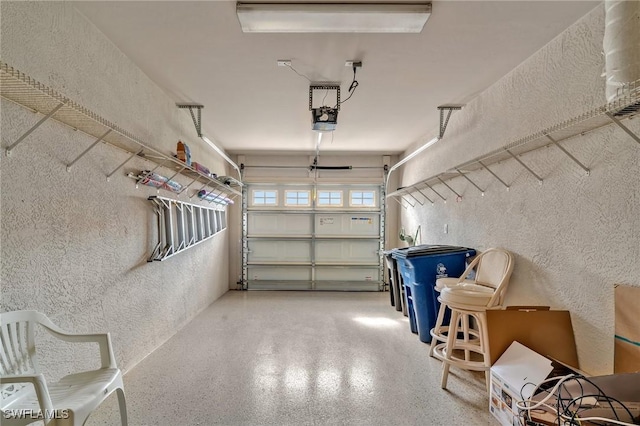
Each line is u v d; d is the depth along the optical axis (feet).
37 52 5.22
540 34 6.63
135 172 8.38
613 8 4.33
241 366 8.44
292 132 14.55
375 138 15.43
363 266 19.01
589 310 5.86
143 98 8.59
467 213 10.57
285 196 19.11
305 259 19.01
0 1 4.61
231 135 15.07
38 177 5.31
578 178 6.09
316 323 12.34
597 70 5.71
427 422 6.10
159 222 9.46
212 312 13.83
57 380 5.63
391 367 8.47
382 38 6.88
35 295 5.26
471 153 10.30
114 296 7.47
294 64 8.09
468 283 8.76
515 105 8.07
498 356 6.36
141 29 6.64
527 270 7.54
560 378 4.64
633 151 5.06
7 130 4.73
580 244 6.05
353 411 6.45
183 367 8.34
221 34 6.80
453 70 8.30
